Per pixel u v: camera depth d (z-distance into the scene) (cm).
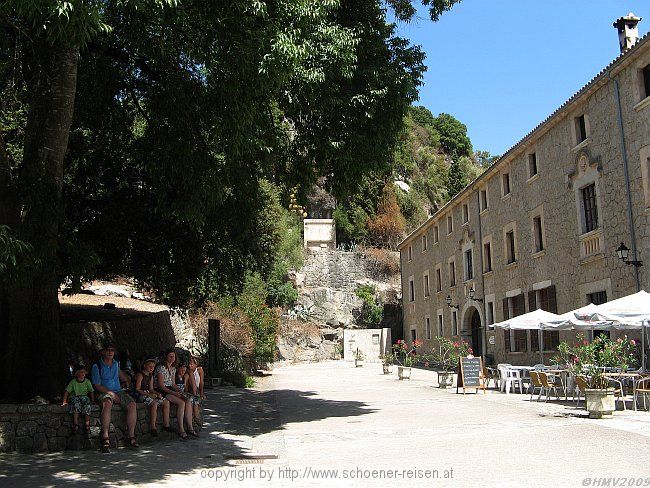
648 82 1509
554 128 1983
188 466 764
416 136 6975
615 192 1614
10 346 1002
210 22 951
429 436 978
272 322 2898
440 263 3397
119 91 1386
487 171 2559
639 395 1246
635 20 1873
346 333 4362
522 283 2241
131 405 927
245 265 1850
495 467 709
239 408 1478
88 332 1515
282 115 1387
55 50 978
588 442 852
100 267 1543
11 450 859
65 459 812
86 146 1475
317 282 4806
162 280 1700
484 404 1445
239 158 1262
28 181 945
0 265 670
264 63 934
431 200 6400
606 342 1323
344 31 1118
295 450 881
